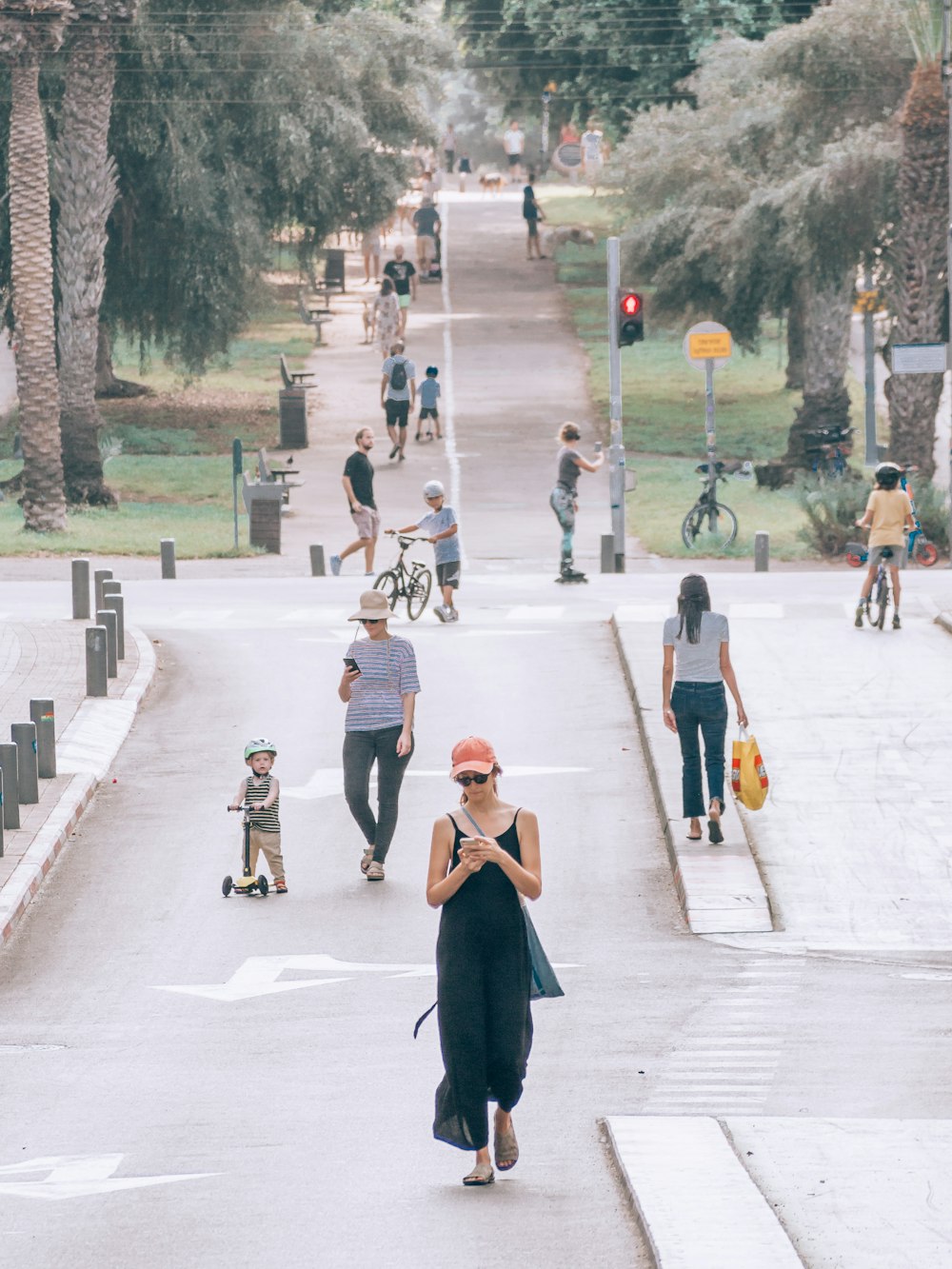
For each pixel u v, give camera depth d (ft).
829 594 198.59
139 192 337.72
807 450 324.80
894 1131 57.11
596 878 107.04
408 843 115.55
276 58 344.49
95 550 264.93
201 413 378.73
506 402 389.60
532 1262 45.34
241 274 344.28
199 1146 59.47
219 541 273.54
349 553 228.02
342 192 369.09
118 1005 84.69
